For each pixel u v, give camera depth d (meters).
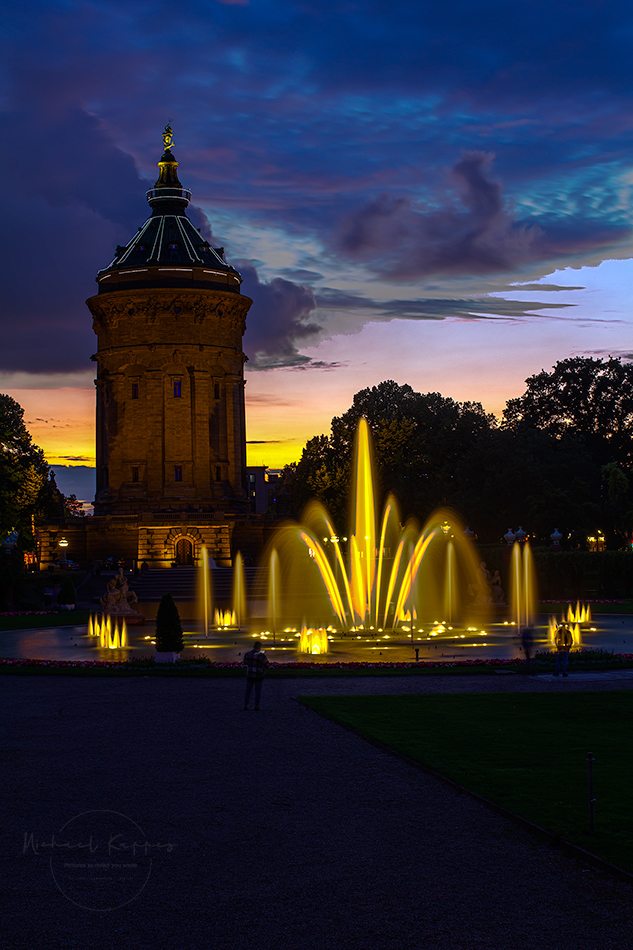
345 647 43.97
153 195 116.19
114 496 108.69
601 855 13.40
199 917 11.66
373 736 21.61
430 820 15.34
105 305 110.00
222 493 109.62
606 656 35.31
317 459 108.88
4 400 107.75
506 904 11.96
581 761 18.97
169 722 24.20
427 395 110.75
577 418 121.12
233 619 62.72
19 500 91.31
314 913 11.73
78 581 90.62
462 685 30.23
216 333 110.88
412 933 11.16
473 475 95.94
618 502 97.62
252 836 14.63
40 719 24.91
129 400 109.44
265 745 21.12
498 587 61.53
